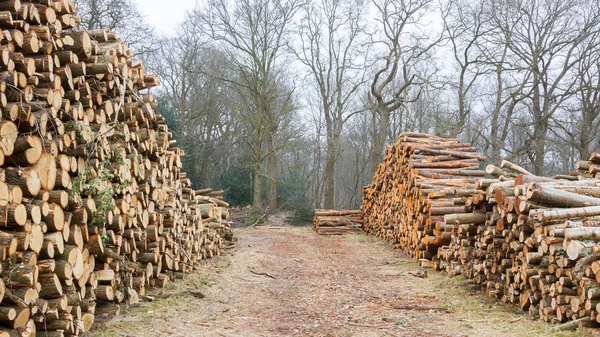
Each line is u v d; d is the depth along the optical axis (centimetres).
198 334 581
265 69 2853
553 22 2542
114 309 623
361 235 1922
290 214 2909
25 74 470
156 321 616
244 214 2952
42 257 469
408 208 1346
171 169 910
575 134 2781
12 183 438
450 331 602
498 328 605
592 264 522
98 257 595
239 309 726
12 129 435
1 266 405
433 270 1076
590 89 2500
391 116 3812
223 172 3466
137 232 706
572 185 687
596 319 533
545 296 625
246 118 2978
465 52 2722
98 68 594
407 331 609
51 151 487
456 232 943
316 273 1071
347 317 686
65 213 509
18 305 420
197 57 3350
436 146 1448
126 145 676
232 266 1098
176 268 852
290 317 690
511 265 740
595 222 594
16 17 474
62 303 473
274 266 1159
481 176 1336
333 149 3325
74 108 542
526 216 659
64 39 544
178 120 3150
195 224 1077
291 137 3294
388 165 1648
